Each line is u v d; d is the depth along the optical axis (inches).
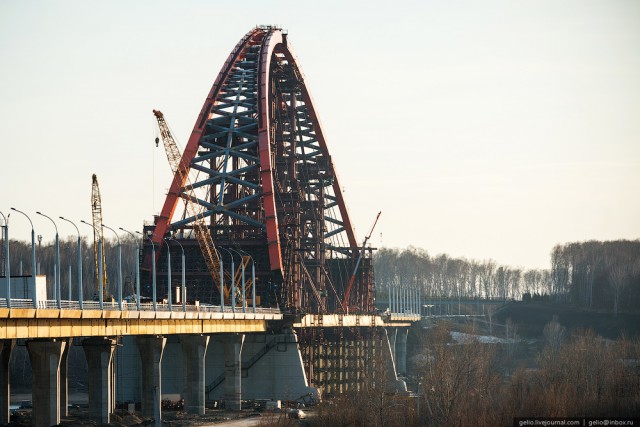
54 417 5251.0
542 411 6082.7
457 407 6008.9
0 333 4547.2
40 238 6092.5
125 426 5866.1
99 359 5905.5
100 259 5664.4
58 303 5039.4
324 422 6166.3
